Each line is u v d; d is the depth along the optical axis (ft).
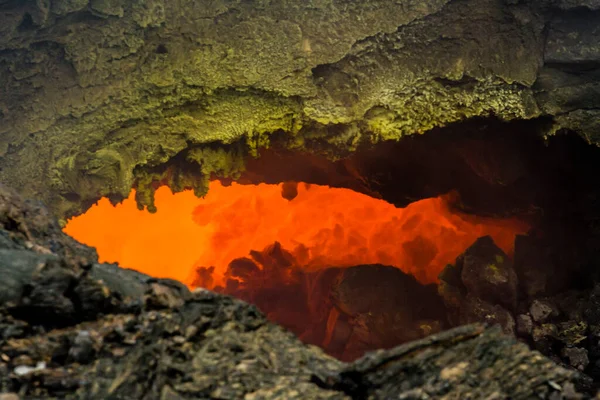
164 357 15.52
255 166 74.59
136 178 63.57
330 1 62.59
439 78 64.34
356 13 62.95
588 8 60.59
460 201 79.92
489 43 63.26
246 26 62.13
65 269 16.16
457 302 73.51
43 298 15.58
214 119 62.75
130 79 61.00
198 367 15.53
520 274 74.08
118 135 61.26
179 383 15.08
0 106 58.44
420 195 78.07
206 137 62.59
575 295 70.38
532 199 75.66
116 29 59.98
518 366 15.60
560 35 62.59
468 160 72.79
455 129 67.67
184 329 16.44
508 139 69.21
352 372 15.62
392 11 62.80
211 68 61.87
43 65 59.06
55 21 58.08
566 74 63.26
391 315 75.51
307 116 64.03
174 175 65.62
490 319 69.87
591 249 71.87
